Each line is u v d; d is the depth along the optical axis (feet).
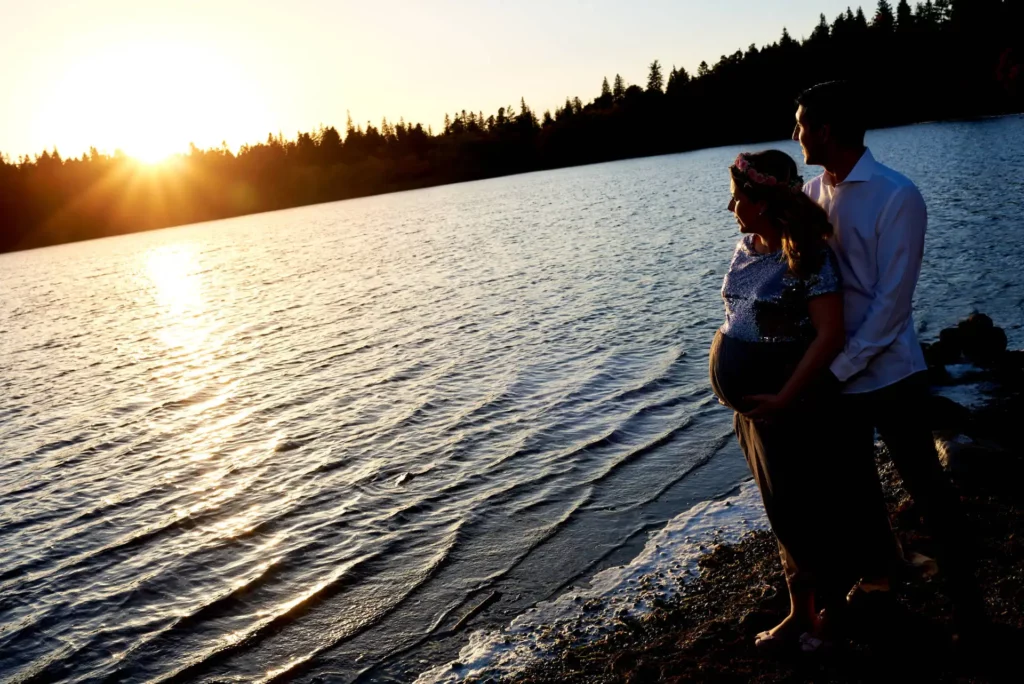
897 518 15.12
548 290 61.11
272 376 44.98
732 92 439.22
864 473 10.28
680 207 121.70
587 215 128.67
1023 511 14.23
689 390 31.89
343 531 23.06
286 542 22.79
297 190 488.02
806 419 9.87
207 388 44.14
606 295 55.62
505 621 17.02
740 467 23.48
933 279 44.70
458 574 19.60
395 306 64.23
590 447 26.99
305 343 53.78
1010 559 12.76
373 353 47.42
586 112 508.53
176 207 472.44
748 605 14.38
